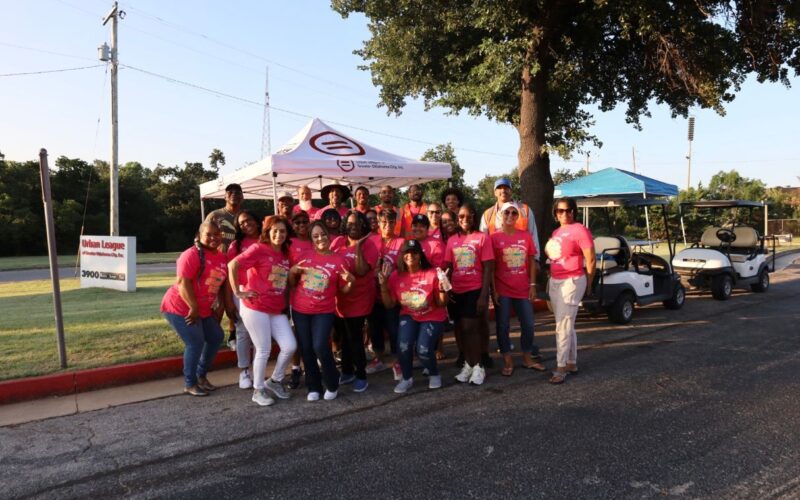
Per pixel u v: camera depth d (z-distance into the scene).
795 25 8.69
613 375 5.39
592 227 12.88
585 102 12.73
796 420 4.07
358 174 7.88
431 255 5.26
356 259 4.86
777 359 5.93
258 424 4.20
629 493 3.00
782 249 24.08
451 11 10.73
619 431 3.91
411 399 4.75
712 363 5.79
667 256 17.09
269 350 4.70
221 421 4.27
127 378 5.28
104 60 19.59
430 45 11.88
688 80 9.42
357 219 4.99
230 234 5.75
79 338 6.54
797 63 9.77
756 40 9.53
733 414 4.22
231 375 5.61
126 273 12.11
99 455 3.65
